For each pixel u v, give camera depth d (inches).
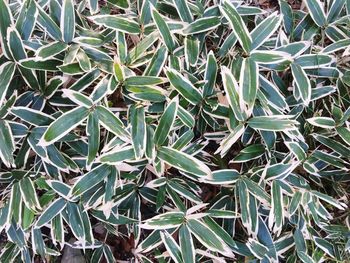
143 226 33.8
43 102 36.2
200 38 39.5
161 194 36.9
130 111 34.2
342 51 43.5
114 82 34.2
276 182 35.9
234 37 38.4
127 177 36.6
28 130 34.9
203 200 41.2
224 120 38.9
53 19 36.7
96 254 40.1
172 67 36.5
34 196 34.5
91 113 33.2
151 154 33.4
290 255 39.2
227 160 41.0
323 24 40.9
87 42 36.0
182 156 33.5
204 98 36.2
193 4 41.0
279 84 39.7
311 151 40.1
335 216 43.0
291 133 36.5
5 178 36.9
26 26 34.9
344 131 38.0
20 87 37.0
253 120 34.8
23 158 36.3
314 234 39.6
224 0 35.3
